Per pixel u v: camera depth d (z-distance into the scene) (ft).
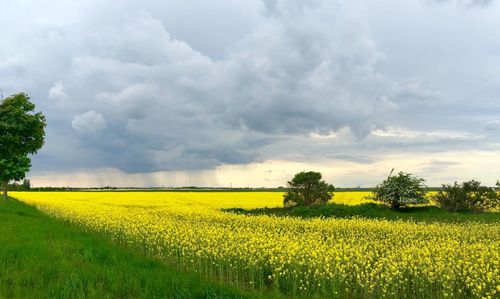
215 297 35.81
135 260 51.16
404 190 123.44
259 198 195.72
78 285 38.14
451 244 60.75
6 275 40.57
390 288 45.60
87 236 70.33
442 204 125.39
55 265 45.19
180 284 39.27
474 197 121.70
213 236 61.36
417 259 49.21
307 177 143.74
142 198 196.65
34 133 172.04
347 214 123.85
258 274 50.39
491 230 86.07
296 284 46.11
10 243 57.47
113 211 111.65
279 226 90.94
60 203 153.89
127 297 36.14
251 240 56.80
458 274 46.01
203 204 162.71
